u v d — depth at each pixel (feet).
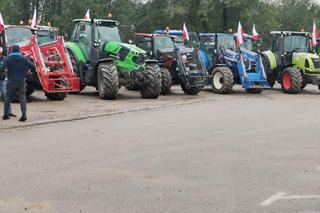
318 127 39.04
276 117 44.70
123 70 58.34
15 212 18.62
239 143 31.91
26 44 53.93
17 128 36.88
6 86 39.96
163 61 68.33
